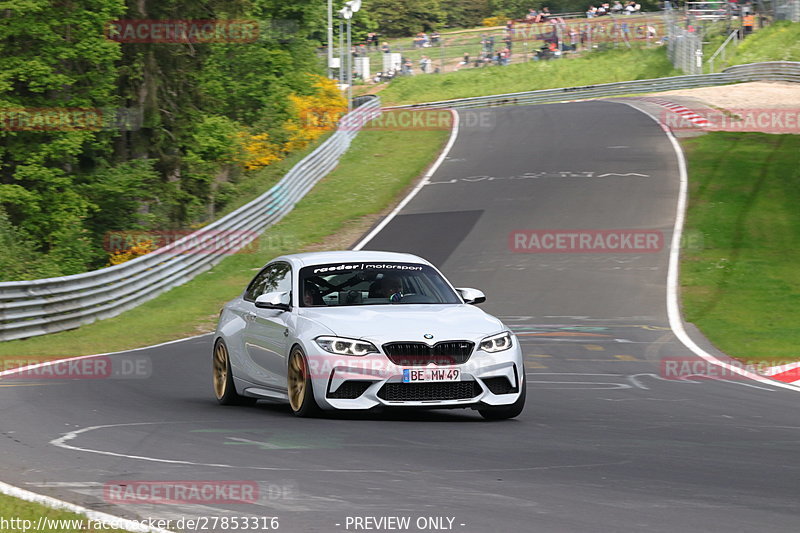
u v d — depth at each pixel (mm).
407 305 33500
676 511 19203
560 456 25312
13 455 26000
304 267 35156
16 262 97188
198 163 138375
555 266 89250
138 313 77812
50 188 119500
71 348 61219
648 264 89062
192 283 89688
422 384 30656
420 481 22031
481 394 31234
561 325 66812
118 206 129500
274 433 28875
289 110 168625
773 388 42812
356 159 154125
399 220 113438
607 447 26828
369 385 30609
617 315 70688
